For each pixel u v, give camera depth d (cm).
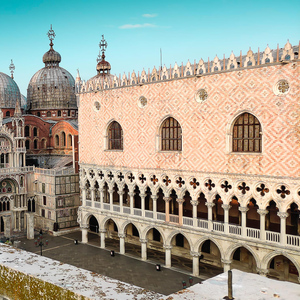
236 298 1127
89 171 5975
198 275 4656
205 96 4425
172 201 5512
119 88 5375
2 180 6931
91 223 7069
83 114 6000
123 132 5369
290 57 3678
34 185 7331
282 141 3781
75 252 5731
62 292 1230
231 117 4156
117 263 5184
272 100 3831
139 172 5188
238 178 4122
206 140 4388
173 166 4753
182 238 5494
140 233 5253
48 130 9062
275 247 3869
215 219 4994
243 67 4012
